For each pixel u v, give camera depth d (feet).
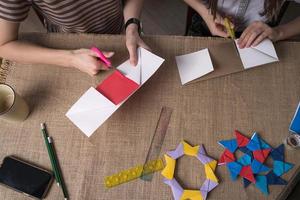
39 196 2.02
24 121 2.29
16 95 2.15
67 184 2.07
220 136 2.18
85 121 2.16
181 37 2.57
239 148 2.14
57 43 2.59
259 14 3.29
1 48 2.56
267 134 2.18
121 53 2.51
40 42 2.61
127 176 2.08
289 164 2.08
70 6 2.66
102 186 2.05
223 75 2.39
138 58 2.39
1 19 2.42
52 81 2.42
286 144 2.14
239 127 2.21
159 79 2.40
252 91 2.33
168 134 2.20
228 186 2.02
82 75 2.43
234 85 2.35
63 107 2.32
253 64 2.40
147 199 2.00
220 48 2.50
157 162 2.11
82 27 3.02
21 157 2.17
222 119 2.24
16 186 2.05
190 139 2.18
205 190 2.01
